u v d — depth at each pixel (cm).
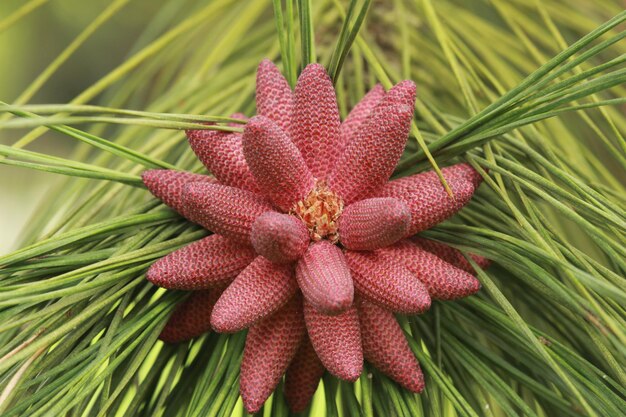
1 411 37
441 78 49
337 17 51
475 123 39
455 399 38
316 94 39
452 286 38
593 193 38
